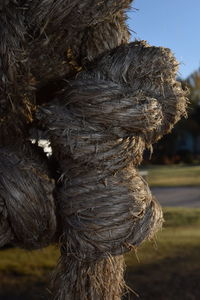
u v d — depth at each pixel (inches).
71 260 50.2
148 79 47.9
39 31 45.2
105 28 48.6
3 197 46.6
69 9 44.4
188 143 1844.2
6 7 44.8
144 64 47.4
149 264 293.4
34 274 275.7
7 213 47.0
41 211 47.3
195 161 1674.5
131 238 47.9
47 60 47.0
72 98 46.6
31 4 44.4
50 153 49.9
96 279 50.1
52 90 50.5
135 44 49.0
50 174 48.8
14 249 319.9
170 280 266.2
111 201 47.1
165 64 48.4
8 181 46.6
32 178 47.1
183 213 483.8
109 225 46.9
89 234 47.0
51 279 51.6
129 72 47.1
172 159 1552.7
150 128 47.3
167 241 351.6
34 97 48.9
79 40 48.3
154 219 49.5
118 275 51.9
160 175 1103.6
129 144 47.5
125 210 47.2
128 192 47.6
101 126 46.6
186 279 267.6
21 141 48.9
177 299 243.3
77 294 50.0
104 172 47.3
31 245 49.8
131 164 49.7
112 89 46.1
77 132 46.4
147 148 52.7
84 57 49.1
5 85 45.8
